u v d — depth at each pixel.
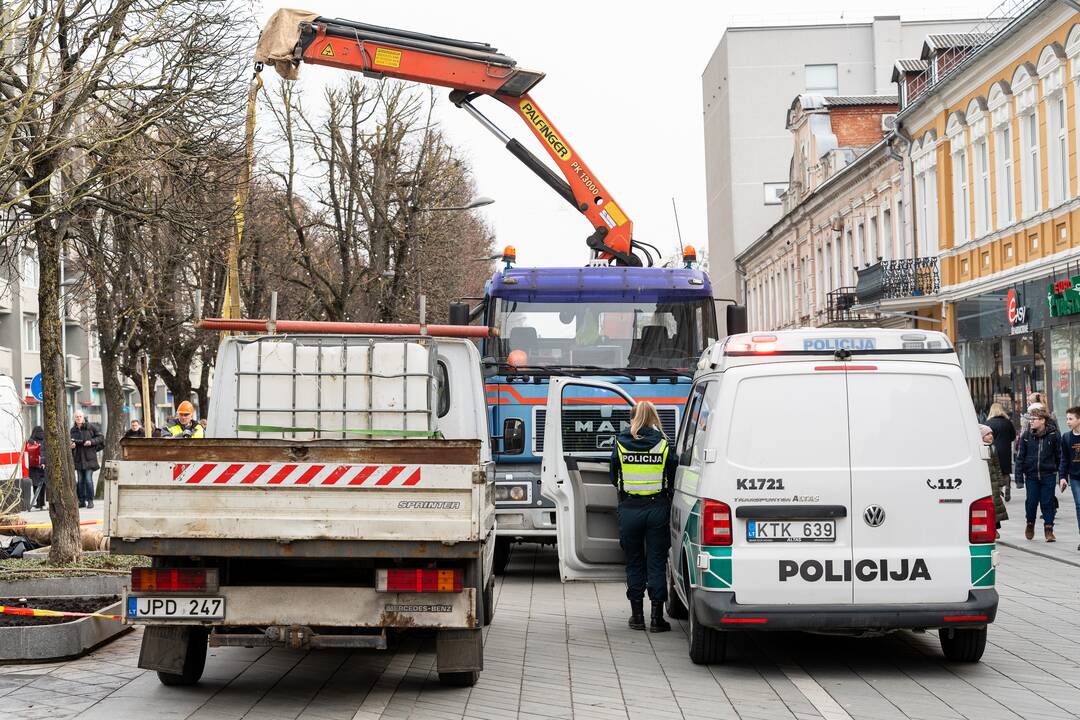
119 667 9.23
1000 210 31.98
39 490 28.92
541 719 7.62
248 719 7.59
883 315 40.06
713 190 84.50
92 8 12.66
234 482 7.86
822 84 76.62
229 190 15.49
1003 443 24.22
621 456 10.93
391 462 7.90
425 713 7.80
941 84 34.81
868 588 8.74
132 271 23.70
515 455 14.77
